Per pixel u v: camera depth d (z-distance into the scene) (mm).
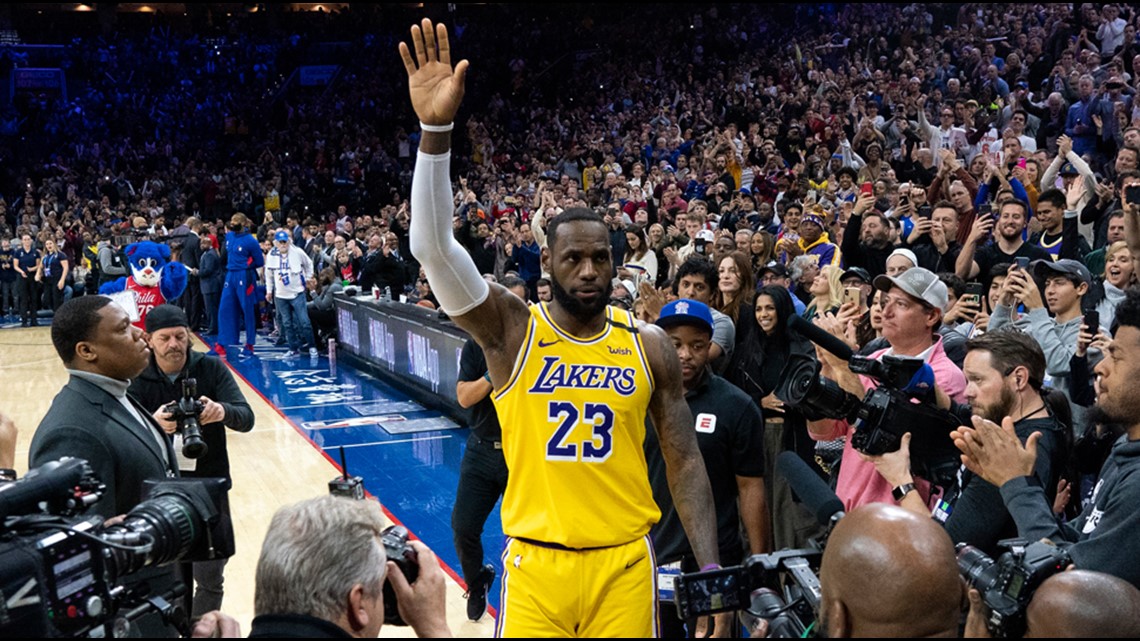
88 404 3016
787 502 4410
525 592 2537
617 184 15188
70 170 23984
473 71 25906
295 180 22984
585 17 27500
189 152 26109
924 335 3605
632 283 8047
